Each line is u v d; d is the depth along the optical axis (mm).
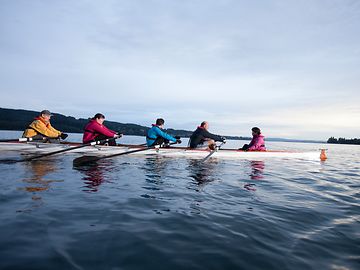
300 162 10867
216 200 4152
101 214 3270
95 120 9562
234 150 10734
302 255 2395
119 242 2498
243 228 3000
